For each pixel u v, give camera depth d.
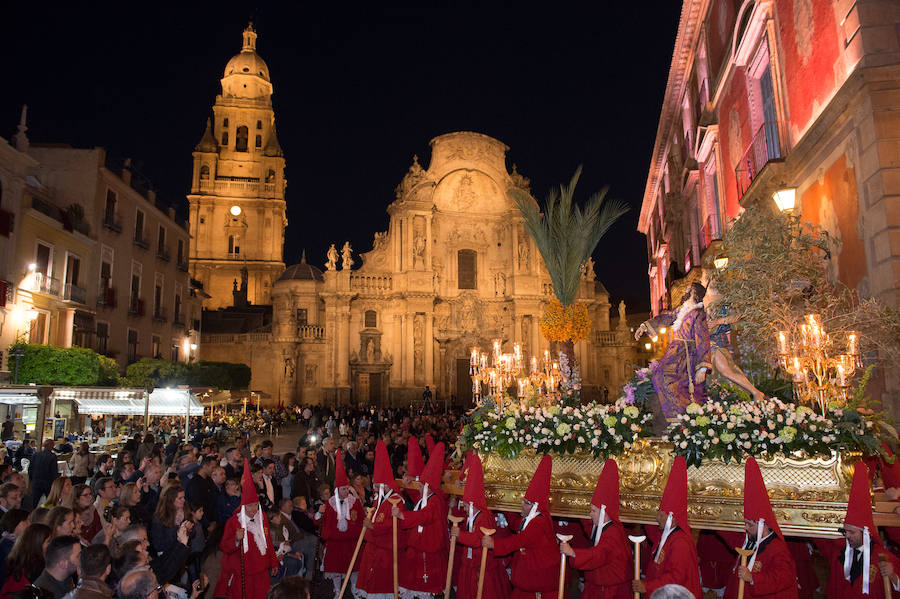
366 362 53.31
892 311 9.99
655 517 7.58
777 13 15.52
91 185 34.00
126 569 5.81
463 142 57.56
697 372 8.24
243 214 81.38
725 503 7.37
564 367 17.98
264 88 87.62
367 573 8.97
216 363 43.75
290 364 52.88
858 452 7.33
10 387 19.92
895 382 10.52
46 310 29.38
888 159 10.75
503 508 8.68
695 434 7.48
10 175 26.72
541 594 7.17
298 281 56.22
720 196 21.52
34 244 28.55
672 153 32.69
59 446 20.62
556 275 18.88
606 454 7.93
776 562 5.88
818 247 12.36
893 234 10.58
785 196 13.55
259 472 11.08
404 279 54.44
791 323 10.82
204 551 8.84
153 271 40.81
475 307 55.34
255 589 7.70
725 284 11.71
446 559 9.04
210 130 82.56
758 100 17.58
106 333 34.78
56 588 5.94
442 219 57.00
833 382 8.69
